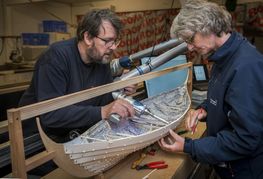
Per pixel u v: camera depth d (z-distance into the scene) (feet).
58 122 3.12
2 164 2.66
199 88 6.06
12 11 13.10
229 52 3.10
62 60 3.62
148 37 12.91
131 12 13.10
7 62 11.89
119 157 3.14
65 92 3.69
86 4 14.37
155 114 3.87
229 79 3.03
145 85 5.20
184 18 3.05
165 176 3.28
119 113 3.15
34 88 3.87
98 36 3.45
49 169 3.61
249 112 2.82
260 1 10.43
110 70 4.47
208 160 3.18
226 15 3.06
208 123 3.60
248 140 2.88
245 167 3.33
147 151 3.92
